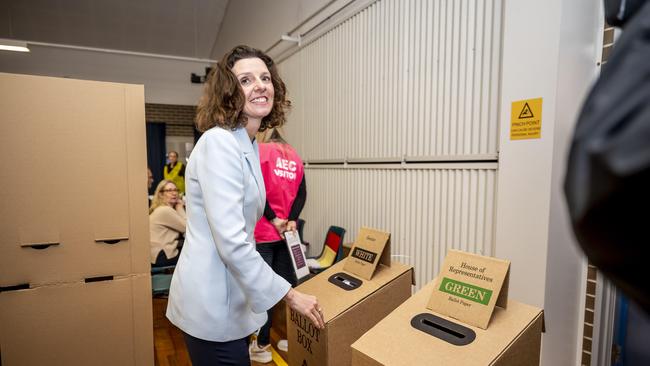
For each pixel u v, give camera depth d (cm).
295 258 186
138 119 141
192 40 643
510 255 151
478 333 86
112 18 564
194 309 94
